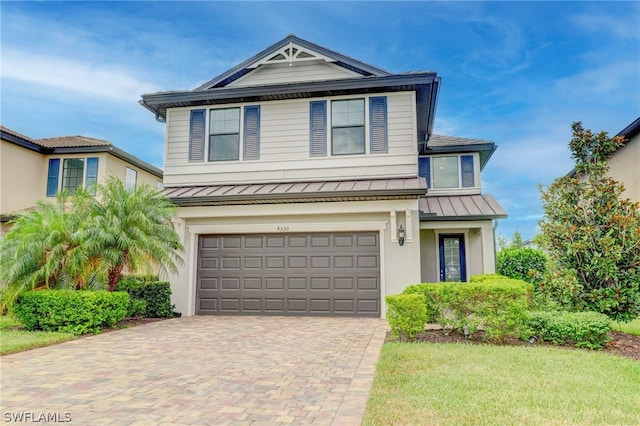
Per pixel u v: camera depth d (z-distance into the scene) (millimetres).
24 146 17719
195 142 13625
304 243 11633
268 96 13188
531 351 6750
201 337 8406
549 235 8648
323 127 12961
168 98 13469
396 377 5336
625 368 5688
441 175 16969
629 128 12133
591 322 7090
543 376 5328
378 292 11070
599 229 8203
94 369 6004
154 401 4652
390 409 4230
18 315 9008
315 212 11305
